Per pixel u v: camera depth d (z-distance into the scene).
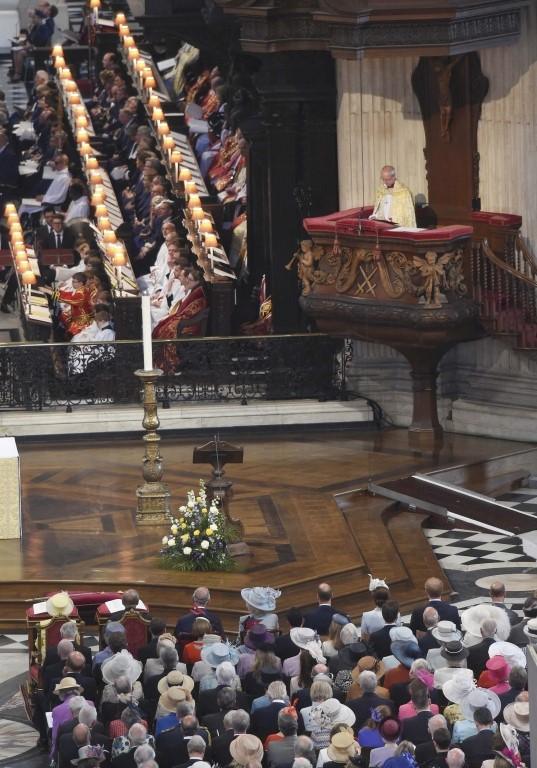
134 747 44.28
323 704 45.25
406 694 47.25
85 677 49.66
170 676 48.06
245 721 44.44
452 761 41.03
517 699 44.06
